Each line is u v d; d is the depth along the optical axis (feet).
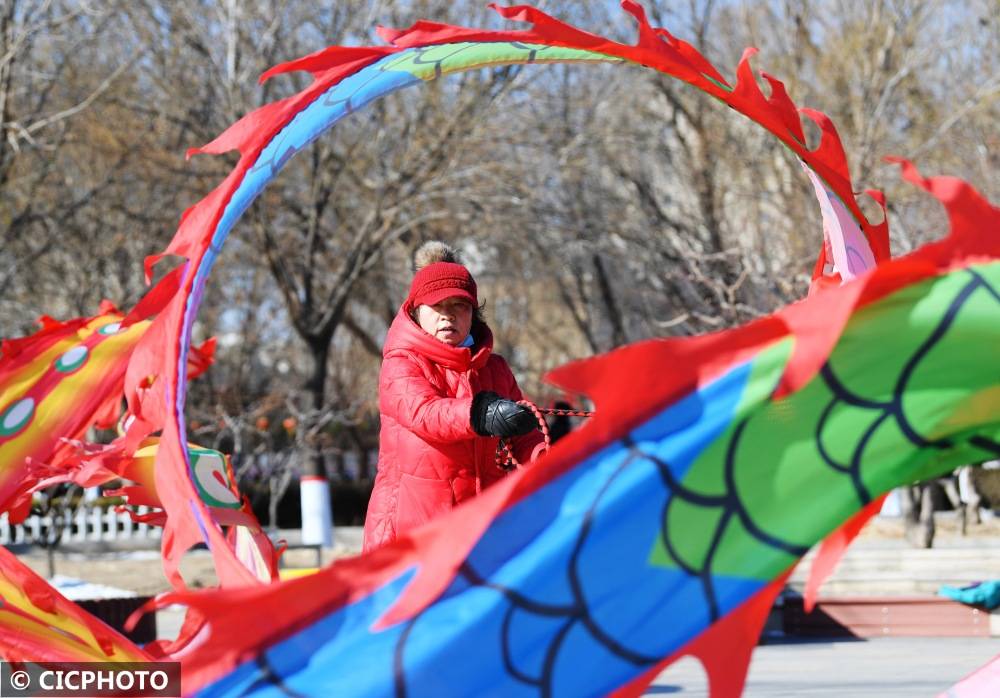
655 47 22.17
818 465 14.25
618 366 14.05
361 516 175.42
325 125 23.91
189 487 19.77
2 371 27.68
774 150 112.88
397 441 23.48
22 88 107.76
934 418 14.33
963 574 70.59
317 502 103.60
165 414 20.72
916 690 36.40
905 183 102.27
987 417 14.40
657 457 14.02
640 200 132.05
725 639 14.06
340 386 156.25
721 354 14.16
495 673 13.75
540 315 190.19
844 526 15.76
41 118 114.01
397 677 13.73
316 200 122.21
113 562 104.17
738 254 91.35
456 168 122.21
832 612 57.72
